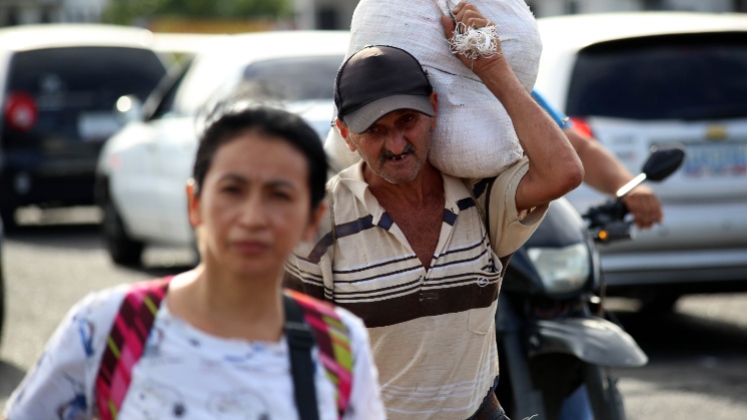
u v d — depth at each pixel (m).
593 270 7.85
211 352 3.31
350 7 65.44
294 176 3.33
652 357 12.59
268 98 3.66
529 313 7.66
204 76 16.62
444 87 5.36
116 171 19.27
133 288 3.47
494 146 5.30
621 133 12.25
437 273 5.20
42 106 24.62
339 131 5.54
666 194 12.20
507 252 5.48
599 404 7.06
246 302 3.37
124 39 26.80
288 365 3.38
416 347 5.24
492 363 5.60
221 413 3.28
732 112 12.44
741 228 12.20
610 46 12.72
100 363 3.37
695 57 12.80
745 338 13.41
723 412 10.38
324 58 15.03
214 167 3.34
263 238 3.27
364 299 5.18
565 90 12.52
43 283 18.19
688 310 15.21
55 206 25.88
